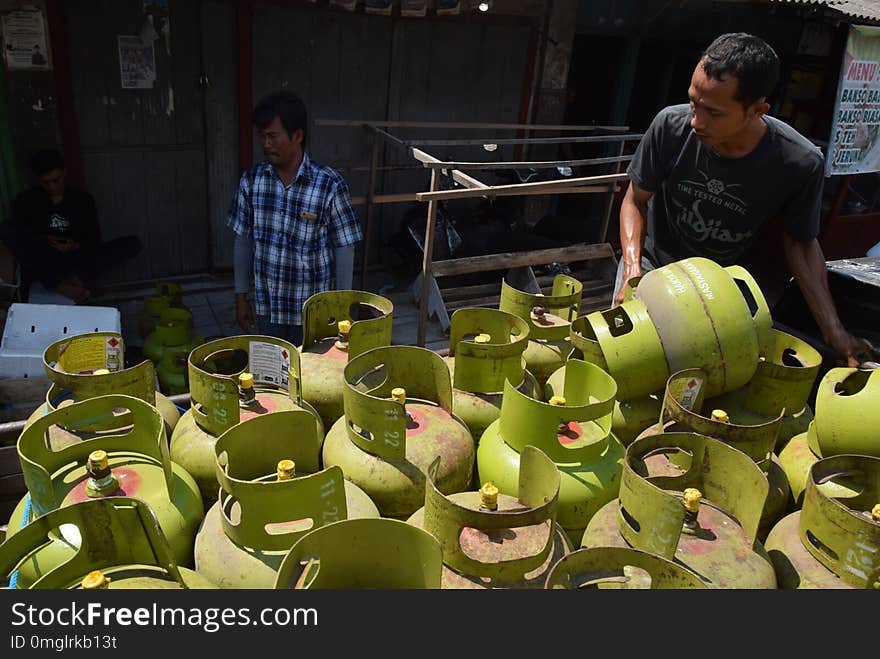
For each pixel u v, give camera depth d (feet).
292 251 8.79
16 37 12.19
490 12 16.89
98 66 13.29
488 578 3.99
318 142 16.21
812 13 17.48
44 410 5.33
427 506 4.04
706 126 6.41
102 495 4.27
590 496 4.92
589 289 14.19
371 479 4.92
